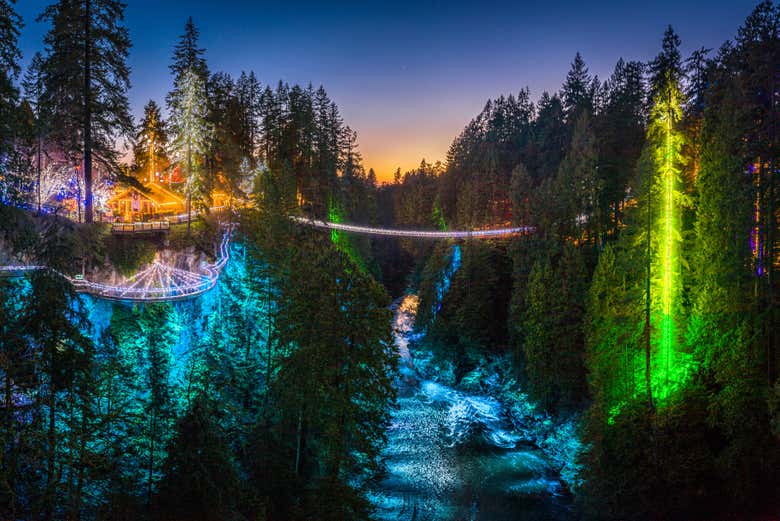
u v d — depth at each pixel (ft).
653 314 99.45
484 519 95.25
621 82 213.25
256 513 73.10
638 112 201.05
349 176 263.70
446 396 164.55
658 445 93.81
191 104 140.77
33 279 55.47
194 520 63.36
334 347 79.05
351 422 78.79
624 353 103.96
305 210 207.92
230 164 158.51
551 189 171.32
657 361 98.73
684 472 91.15
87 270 99.66
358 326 79.36
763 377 88.17
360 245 258.16
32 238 56.18
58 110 96.22
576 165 167.22
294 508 78.43
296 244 140.15
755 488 85.87
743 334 88.33
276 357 103.40
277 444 86.84
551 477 113.70
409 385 171.53
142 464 74.84
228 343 112.88
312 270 87.81
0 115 51.55
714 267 93.86
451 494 103.76
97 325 90.89
